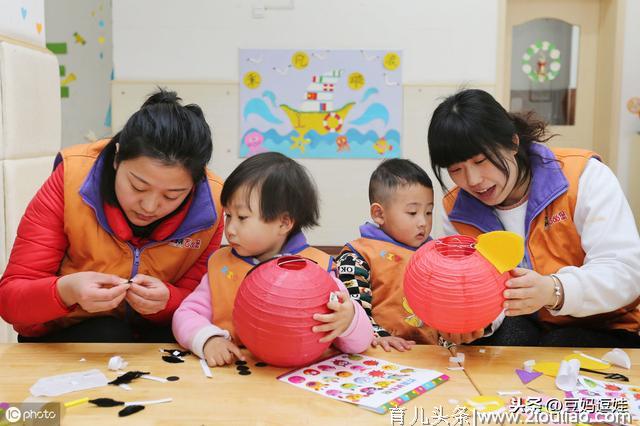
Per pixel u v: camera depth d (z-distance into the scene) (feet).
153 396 2.80
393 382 2.97
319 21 11.24
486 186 3.95
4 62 5.35
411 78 11.33
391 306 4.58
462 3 11.21
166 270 4.29
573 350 3.53
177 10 11.21
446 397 2.81
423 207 4.77
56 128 6.44
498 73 11.36
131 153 3.35
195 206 4.19
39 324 4.19
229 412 2.62
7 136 5.40
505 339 4.35
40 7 6.30
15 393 2.83
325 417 2.58
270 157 3.89
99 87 12.98
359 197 11.51
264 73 11.31
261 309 3.03
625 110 11.87
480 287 3.12
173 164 3.34
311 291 3.06
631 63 11.77
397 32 11.27
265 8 11.21
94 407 2.66
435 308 3.15
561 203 4.17
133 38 11.26
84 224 4.00
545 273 4.26
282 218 3.78
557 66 12.42
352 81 11.30
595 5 12.23
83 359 3.32
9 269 3.94
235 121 11.40
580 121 12.56
